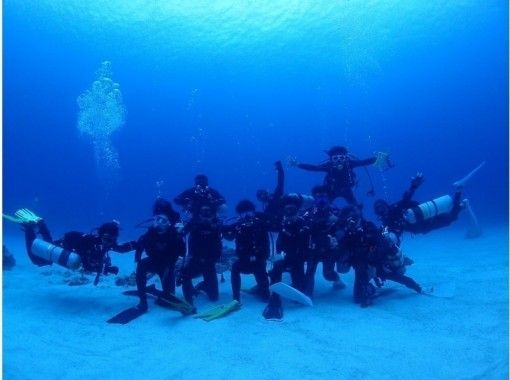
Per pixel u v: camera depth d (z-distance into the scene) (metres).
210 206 6.01
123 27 22.78
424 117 48.34
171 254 5.79
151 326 5.15
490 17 21.89
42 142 49.19
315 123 52.38
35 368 4.02
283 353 4.18
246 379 3.69
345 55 26.11
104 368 4.01
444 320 4.86
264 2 19.70
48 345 4.60
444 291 5.90
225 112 42.72
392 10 20.56
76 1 20.95
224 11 20.83
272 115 45.81
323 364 3.90
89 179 55.38
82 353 4.39
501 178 43.91
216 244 6.05
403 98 39.59
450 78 33.22
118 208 43.69
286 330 4.79
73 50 25.88
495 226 13.01
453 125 50.72
